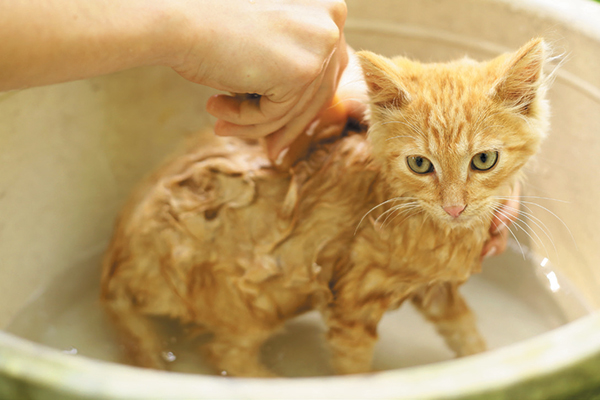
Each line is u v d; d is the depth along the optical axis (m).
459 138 1.31
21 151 1.72
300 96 1.33
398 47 2.05
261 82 1.26
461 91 1.34
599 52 1.59
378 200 1.49
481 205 1.39
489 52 1.90
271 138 1.49
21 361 0.73
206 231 1.56
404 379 0.71
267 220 1.54
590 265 1.75
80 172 1.94
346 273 1.56
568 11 1.68
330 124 1.57
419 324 1.86
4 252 1.71
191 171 1.61
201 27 1.22
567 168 1.79
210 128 1.87
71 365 0.73
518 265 2.00
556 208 1.87
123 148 2.04
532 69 1.29
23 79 1.15
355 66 1.53
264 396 0.68
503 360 0.73
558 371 0.72
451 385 0.69
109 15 1.16
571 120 1.75
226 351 1.69
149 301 1.67
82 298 1.91
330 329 1.66
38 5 1.09
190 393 0.69
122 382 0.70
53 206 1.87
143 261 1.63
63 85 1.79
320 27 1.26
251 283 1.57
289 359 1.74
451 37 1.95
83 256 2.00
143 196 1.68
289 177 1.54
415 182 1.40
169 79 2.01
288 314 1.69
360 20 2.04
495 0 1.80
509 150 1.35
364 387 0.70
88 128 1.92
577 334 0.77
